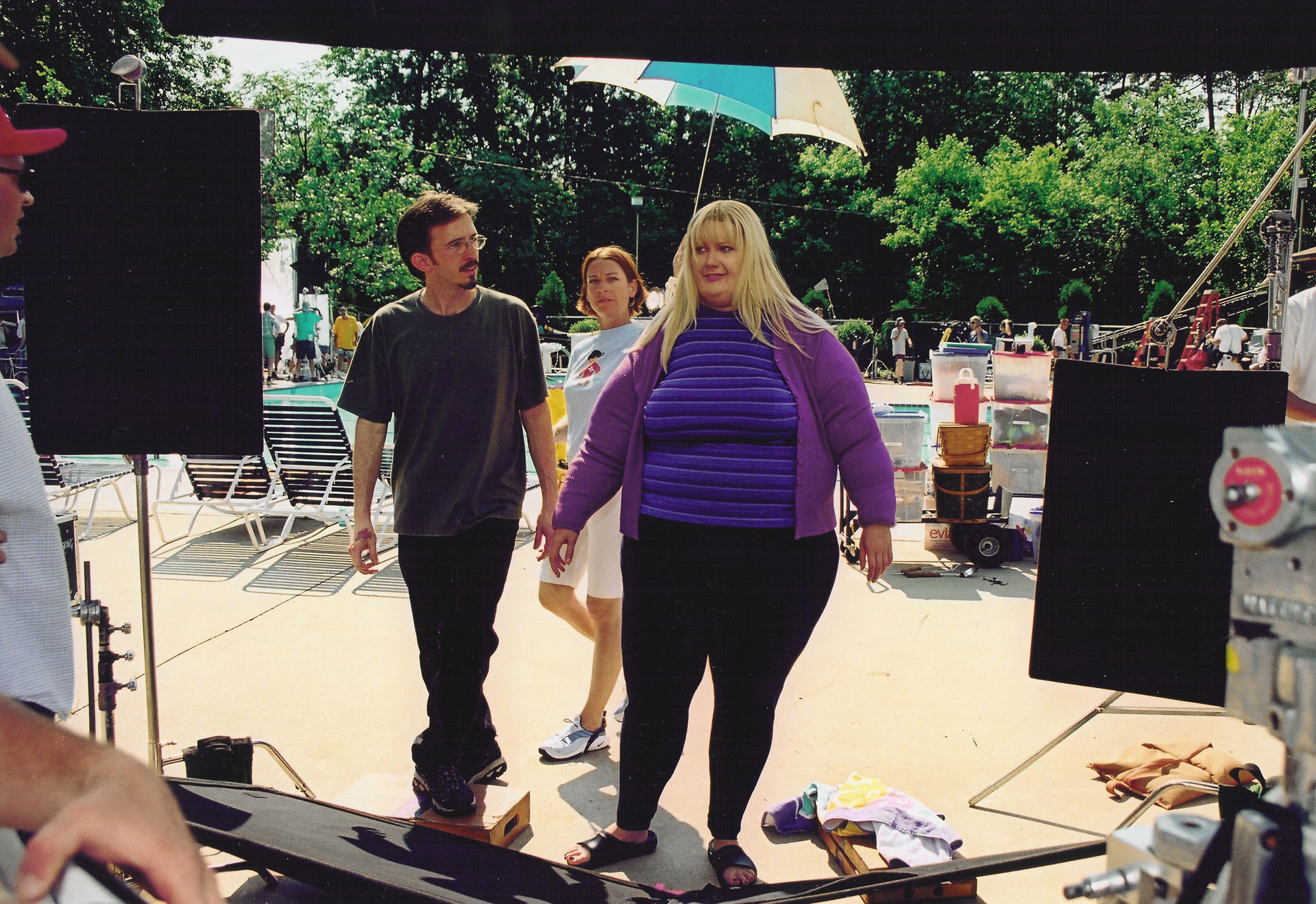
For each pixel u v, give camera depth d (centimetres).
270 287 2356
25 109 228
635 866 270
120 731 351
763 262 256
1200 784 258
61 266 234
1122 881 89
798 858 277
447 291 282
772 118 441
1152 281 3434
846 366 253
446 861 208
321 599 527
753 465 244
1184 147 3366
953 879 181
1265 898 75
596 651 338
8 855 69
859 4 172
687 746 350
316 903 219
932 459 642
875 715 373
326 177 2920
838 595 545
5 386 127
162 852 66
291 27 174
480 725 313
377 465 295
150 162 233
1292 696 74
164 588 548
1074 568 251
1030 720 368
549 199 4153
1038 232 3512
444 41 175
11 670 121
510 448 289
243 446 240
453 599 288
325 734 354
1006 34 173
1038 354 741
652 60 176
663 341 263
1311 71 293
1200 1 169
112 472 725
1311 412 327
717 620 251
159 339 238
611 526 327
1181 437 243
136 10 2528
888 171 4097
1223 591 241
